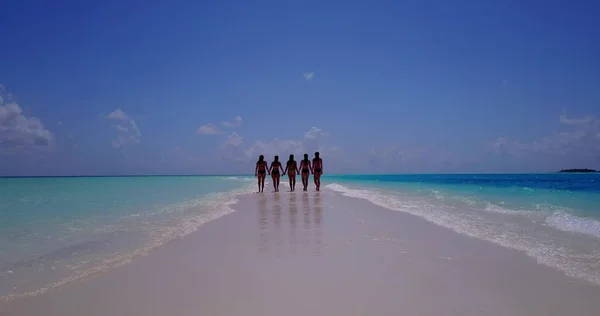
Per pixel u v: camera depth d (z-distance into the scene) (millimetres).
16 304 3623
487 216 9094
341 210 10547
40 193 19156
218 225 8008
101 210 10898
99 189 23703
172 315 3346
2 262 5094
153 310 3459
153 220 8812
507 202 12711
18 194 18266
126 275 4496
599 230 7066
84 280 4324
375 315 3309
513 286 4023
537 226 7582
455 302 3604
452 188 22672
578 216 8859
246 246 5953
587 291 3863
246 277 4367
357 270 4594
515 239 6316
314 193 18406
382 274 4441
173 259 5203
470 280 4215
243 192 19891
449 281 4191
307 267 4742
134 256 5391
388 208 10992
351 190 21344
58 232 7207
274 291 3904
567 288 3957
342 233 6961
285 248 5789
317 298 3705
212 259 5184
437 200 13758
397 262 4953
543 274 4418
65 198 15602
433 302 3600
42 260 5195
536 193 17172
